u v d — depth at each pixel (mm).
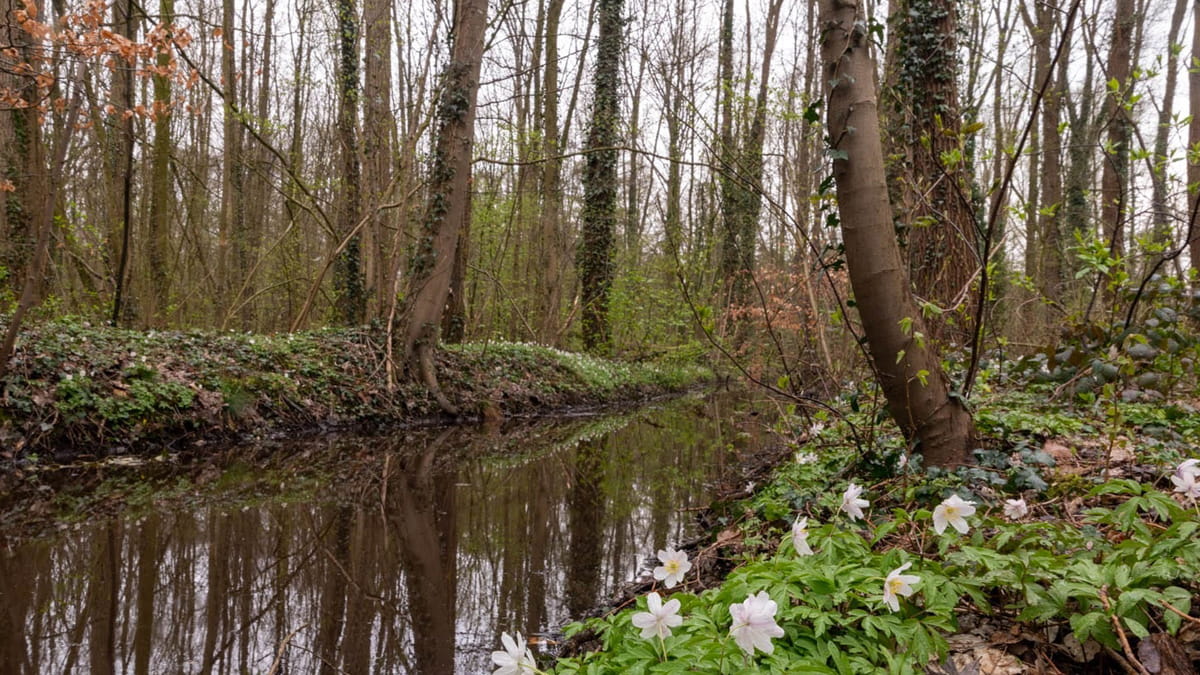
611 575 4617
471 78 11859
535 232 20812
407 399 11625
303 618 3904
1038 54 12391
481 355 14180
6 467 6965
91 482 6832
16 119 11547
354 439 9945
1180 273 6133
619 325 20062
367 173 14445
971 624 2588
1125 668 2078
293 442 9438
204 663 3334
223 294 17547
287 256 18406
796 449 5742
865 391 5898
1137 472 4020
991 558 2443
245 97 19047
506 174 19109
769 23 18953
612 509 6367
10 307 10672
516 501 6676
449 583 4469
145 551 4953
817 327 6332
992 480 3863
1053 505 3561
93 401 7996
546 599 4211
